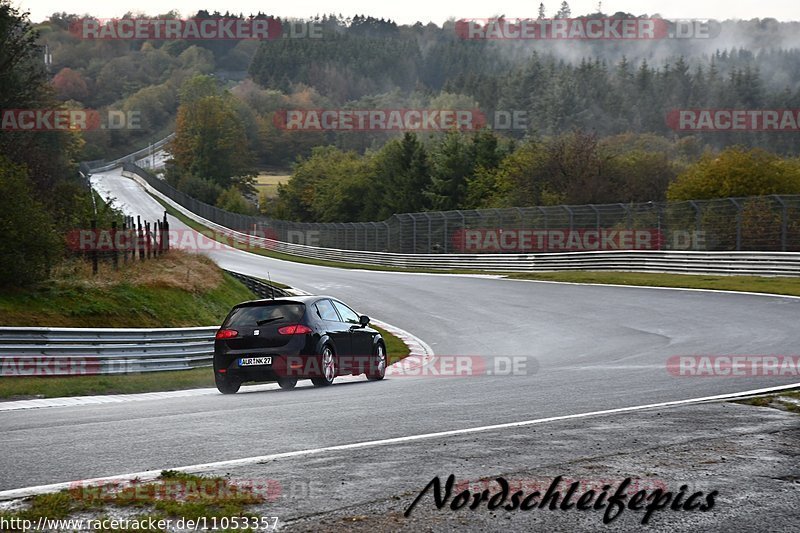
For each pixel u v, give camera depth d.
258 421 18.62
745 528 9.65
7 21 72.81
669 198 99.38
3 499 11.27
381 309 68.81
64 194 70.88
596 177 117.69
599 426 16.69
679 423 16.92
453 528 9.70
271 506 10.66
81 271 47.91
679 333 44.06
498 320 57.53
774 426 16.48
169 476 12.41
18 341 30.88
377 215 184.00
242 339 28.45
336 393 25.41
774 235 71.62
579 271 89.06
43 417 20.70
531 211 96.50
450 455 13.87
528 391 23.88
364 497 11.08
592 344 42.38
